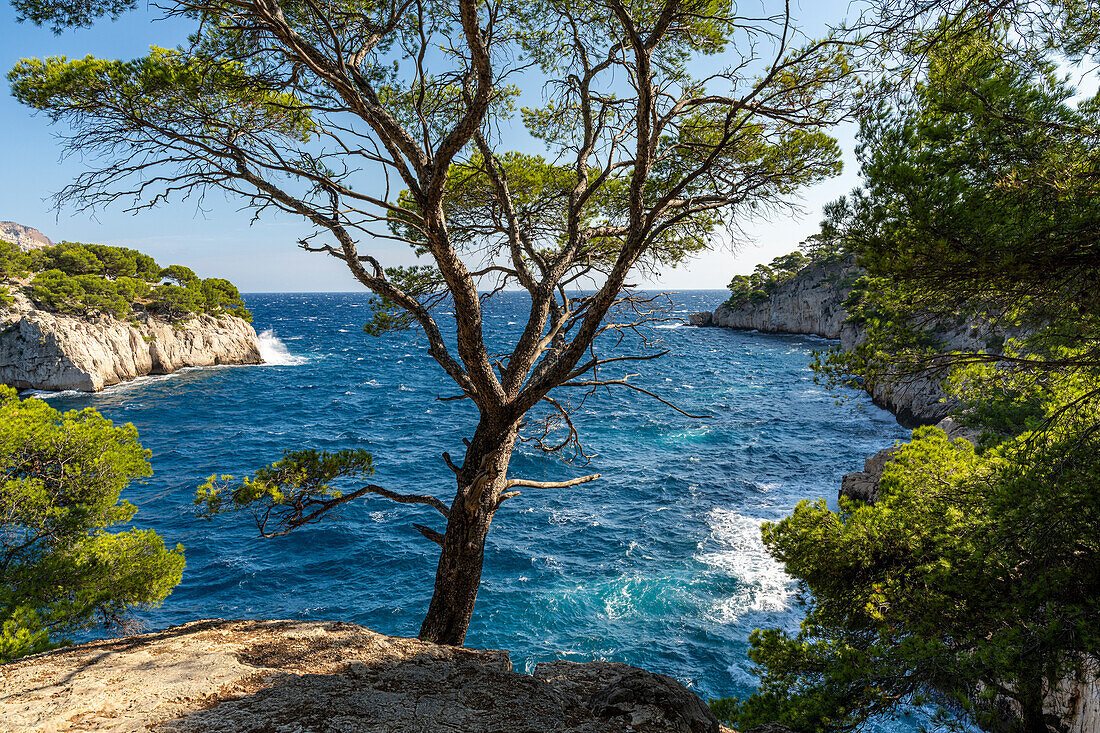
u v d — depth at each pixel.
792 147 6.88
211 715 3.47
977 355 5.87
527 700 4.07
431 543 27.09
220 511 6.82
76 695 3.70
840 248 5.64
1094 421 6.38
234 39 5.88
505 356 7.68
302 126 7.01
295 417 55.19
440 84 7.15
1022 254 4.62
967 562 6.68
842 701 6.15
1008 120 4.60
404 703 3.80
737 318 132.62
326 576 24.05
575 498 31.97
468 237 8.29
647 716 3.90
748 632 19.23
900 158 4.81
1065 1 4.61
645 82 5.09
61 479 11.69
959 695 5.73
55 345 61.56
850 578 7.92
